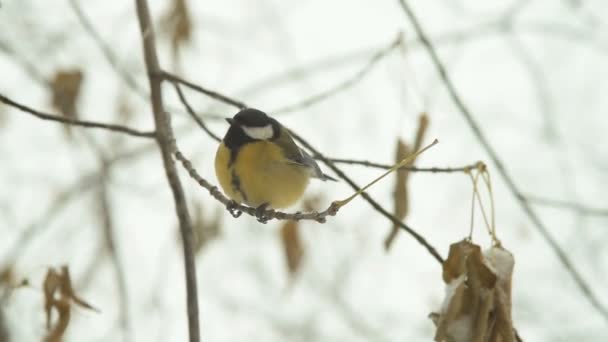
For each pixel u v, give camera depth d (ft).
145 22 30.89
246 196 32.17
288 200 32.81
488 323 22.13
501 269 22.47
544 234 33.47
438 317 22.68
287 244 33.81
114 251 42.88
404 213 29.19
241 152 31.55
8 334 37.09
